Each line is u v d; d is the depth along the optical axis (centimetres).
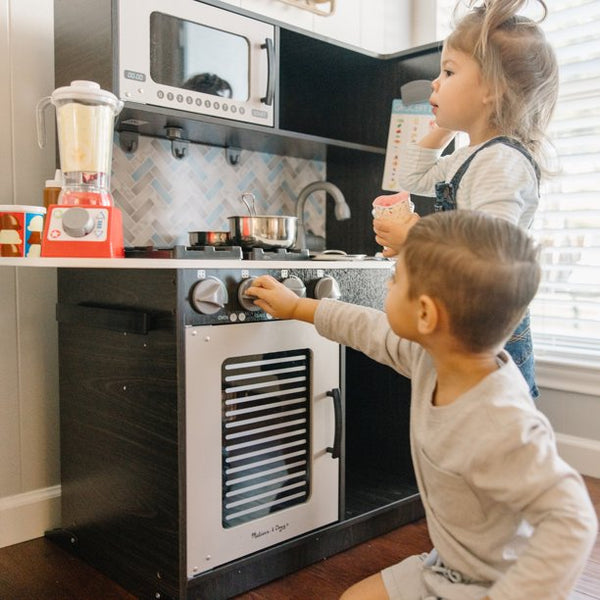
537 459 78
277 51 167
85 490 142
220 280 119
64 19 150
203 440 117
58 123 130
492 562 88
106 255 120
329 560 143
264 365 131
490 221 83
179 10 146
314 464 139
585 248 199
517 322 84
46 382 159
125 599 126
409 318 87
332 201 220
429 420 89
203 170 186
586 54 200
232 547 123
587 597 131
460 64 124
